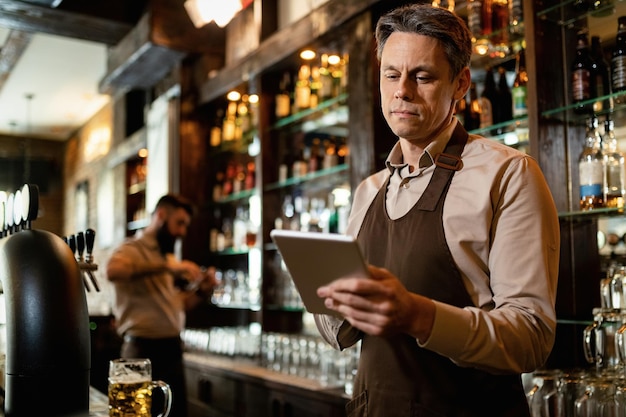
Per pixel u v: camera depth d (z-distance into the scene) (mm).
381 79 1493
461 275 1356
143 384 1593
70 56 6336
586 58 2303
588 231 2248
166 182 5137
